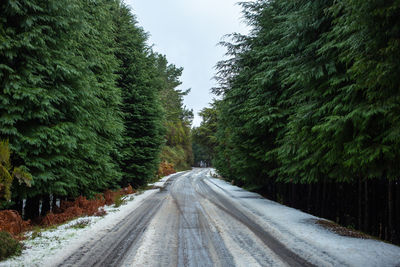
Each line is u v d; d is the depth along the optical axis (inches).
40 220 323.3
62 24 299.9
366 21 180.1
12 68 267.6
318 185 430.9
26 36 262.1
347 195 362.6
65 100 317.1
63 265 171.2
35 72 277.1
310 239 241.6
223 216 353.1
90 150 378.6
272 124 474.3
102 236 245.8
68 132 328.5
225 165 1123.3
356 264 180.1
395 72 169.9
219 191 718.5
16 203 315.6
